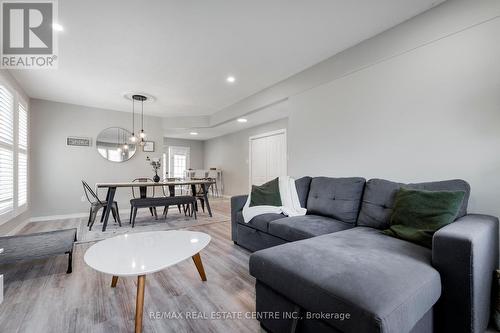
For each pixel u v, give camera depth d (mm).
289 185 2855
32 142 4418
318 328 1060
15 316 1502
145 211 5246
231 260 2426
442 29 1993
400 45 2271
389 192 2014
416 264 1198
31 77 3473
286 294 1194
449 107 1952
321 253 1338
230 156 7688
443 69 1988
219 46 2701
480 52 1799
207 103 4957
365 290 953
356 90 2654
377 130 2447
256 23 2289
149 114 5789
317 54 2893
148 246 1771
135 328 1334
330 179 2562
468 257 1125
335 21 2264
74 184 4832
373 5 2047
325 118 3002
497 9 1724
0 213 2928
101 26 2299
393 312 862
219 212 5160
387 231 1777
